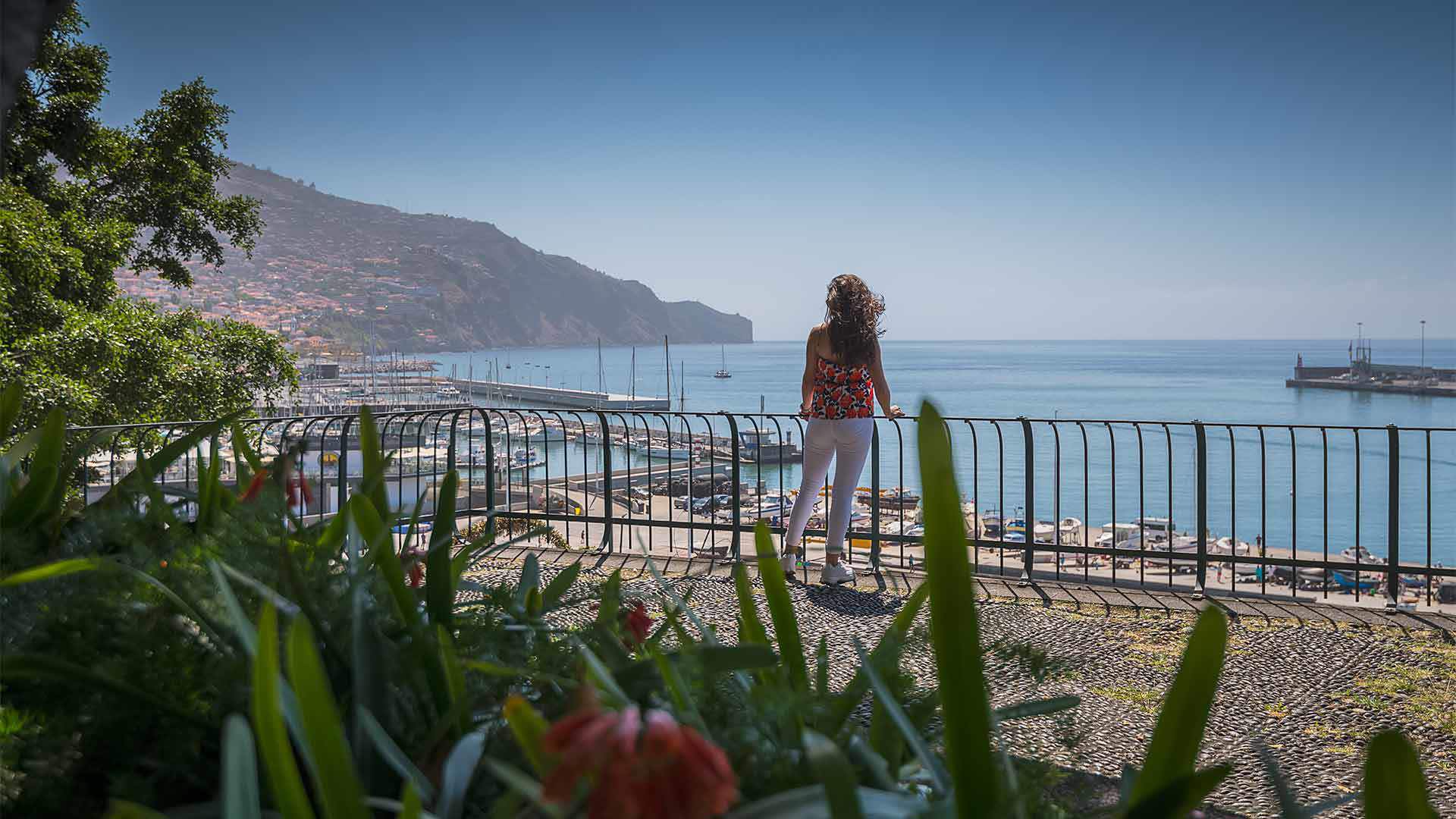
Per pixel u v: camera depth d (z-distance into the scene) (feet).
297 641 2.29
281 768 2.24
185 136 69.82
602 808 2.04
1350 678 13.64
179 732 3.26
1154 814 2.41
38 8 4.53
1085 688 12.55
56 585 3.89
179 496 5.05
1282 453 239.91
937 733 3.70
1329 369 653.30
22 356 42.93
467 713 3.37
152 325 57.36
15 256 45.65
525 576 4.86
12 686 3.43
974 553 20.66
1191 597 18.53
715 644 3.88
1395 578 17.94
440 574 4.10
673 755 2.07
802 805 2.44
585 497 22.90
